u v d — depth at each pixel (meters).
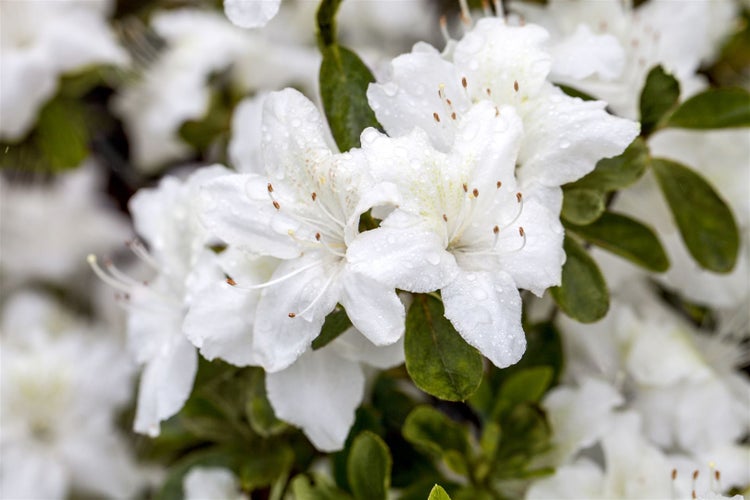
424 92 0.36
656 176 0.41
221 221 0.35
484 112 0.35
